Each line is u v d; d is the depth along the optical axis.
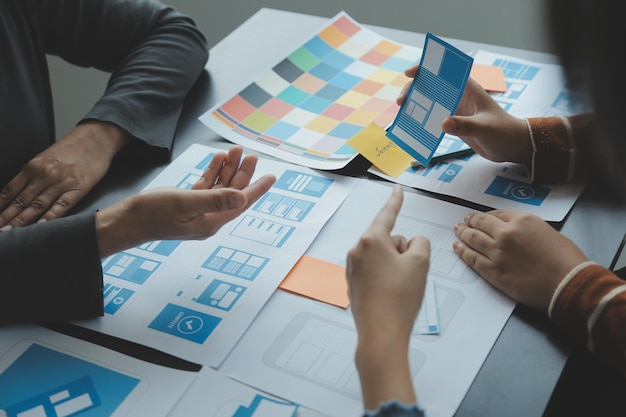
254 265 0.90
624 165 0.49
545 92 1.15
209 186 0.95
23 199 1.02
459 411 0.72
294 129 1.13
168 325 0.84
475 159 1.05
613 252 0.88
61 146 1.07
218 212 0.89
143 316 0.85
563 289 0.79
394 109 1.14
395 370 0.68
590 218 0.93
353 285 0.76
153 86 1.17
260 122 1.14
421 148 1.02
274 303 0.85
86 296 0.85
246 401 0.74
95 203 1.03
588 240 0.90
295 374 0.77
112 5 1.26
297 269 0.89
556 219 0.93
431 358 0.77
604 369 0.94
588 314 0.77
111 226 0.88
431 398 0.73
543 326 0.80
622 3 0.41
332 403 0.73
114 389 0.77
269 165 1.06
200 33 1.29
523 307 0.83
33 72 1.18
